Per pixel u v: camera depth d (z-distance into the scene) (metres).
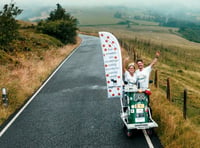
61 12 49.78
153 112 8.22
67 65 21.30
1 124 8.42
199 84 29.84
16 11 23.83
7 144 6.91
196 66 55.75
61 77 16.25
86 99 11.02
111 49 7.73
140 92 6.71
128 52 24.92
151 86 12.36
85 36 72.69
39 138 7.20
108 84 7.88
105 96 11.37
